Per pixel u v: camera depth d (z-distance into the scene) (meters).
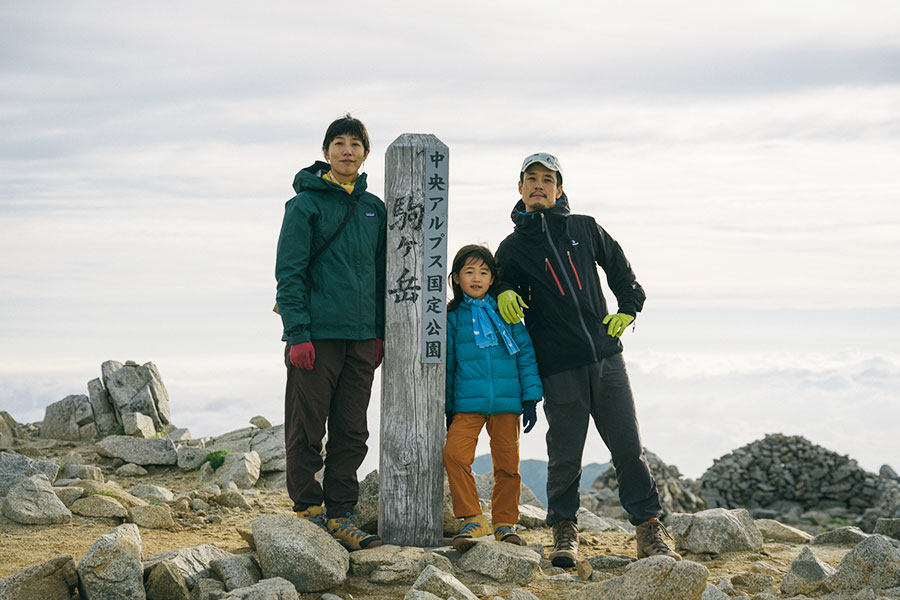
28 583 4.12
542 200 5.47
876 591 4.51
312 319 5.11
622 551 6.03
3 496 6.69
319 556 4.58
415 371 5.41
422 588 4.31
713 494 18.77
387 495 5.37
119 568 4.13
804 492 18.69
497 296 5.41
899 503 16.77
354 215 5.26
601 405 5.44
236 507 7.17
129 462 9.33
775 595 4.73
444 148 5.49
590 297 5.38
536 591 4.73
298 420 5.24
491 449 5.46
